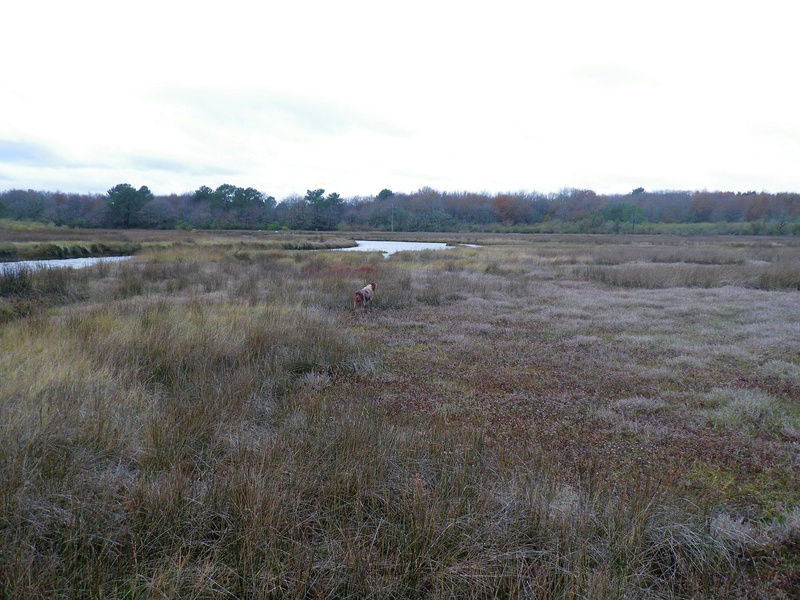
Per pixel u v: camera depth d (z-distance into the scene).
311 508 3.55
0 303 10.79
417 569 2.97
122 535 3.12
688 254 28.31
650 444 5.02
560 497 3.71
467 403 6.14
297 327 8.70
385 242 53.94
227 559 3.03
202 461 4.13
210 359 6.93
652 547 3.25
